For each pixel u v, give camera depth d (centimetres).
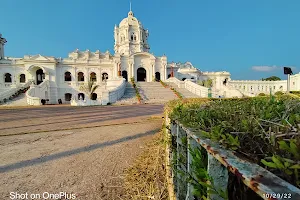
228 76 5375
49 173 365
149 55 4475
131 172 358
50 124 944
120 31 5625
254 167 79
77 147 535
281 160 80
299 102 195
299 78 4375
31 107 2256
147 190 286
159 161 383
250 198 98
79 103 2503
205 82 4791
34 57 3859
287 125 114
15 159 443
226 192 100
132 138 627
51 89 3866
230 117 168
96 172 367
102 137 650
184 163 196
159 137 586
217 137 117
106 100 2569
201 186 125
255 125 125
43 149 520
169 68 4775
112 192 295
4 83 3725
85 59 4256
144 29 5797
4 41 4375
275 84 5325
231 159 89
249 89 5412
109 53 5375
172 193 233
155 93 3130
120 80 3344
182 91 3272
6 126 900
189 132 149
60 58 4078
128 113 1406
